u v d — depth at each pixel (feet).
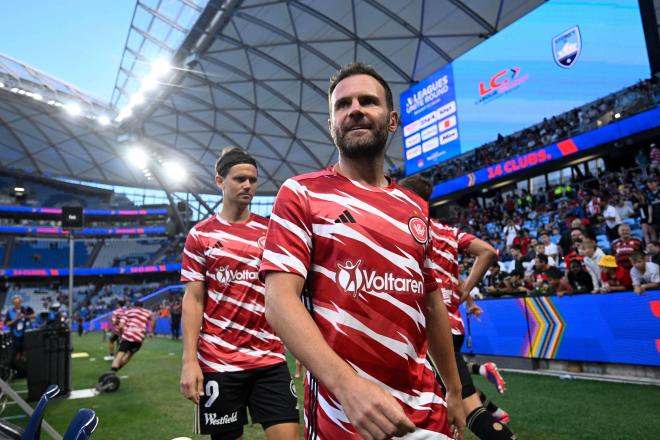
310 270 4.09
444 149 54.03
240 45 68.69
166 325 76.54
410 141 59.47
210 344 8.00
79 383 24.36
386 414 2.86
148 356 39.70
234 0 56.44
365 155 4.44
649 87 38.68
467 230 55.98
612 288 18.30
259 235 8.58
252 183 8.70
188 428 13.92
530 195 52.01
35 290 133.28
